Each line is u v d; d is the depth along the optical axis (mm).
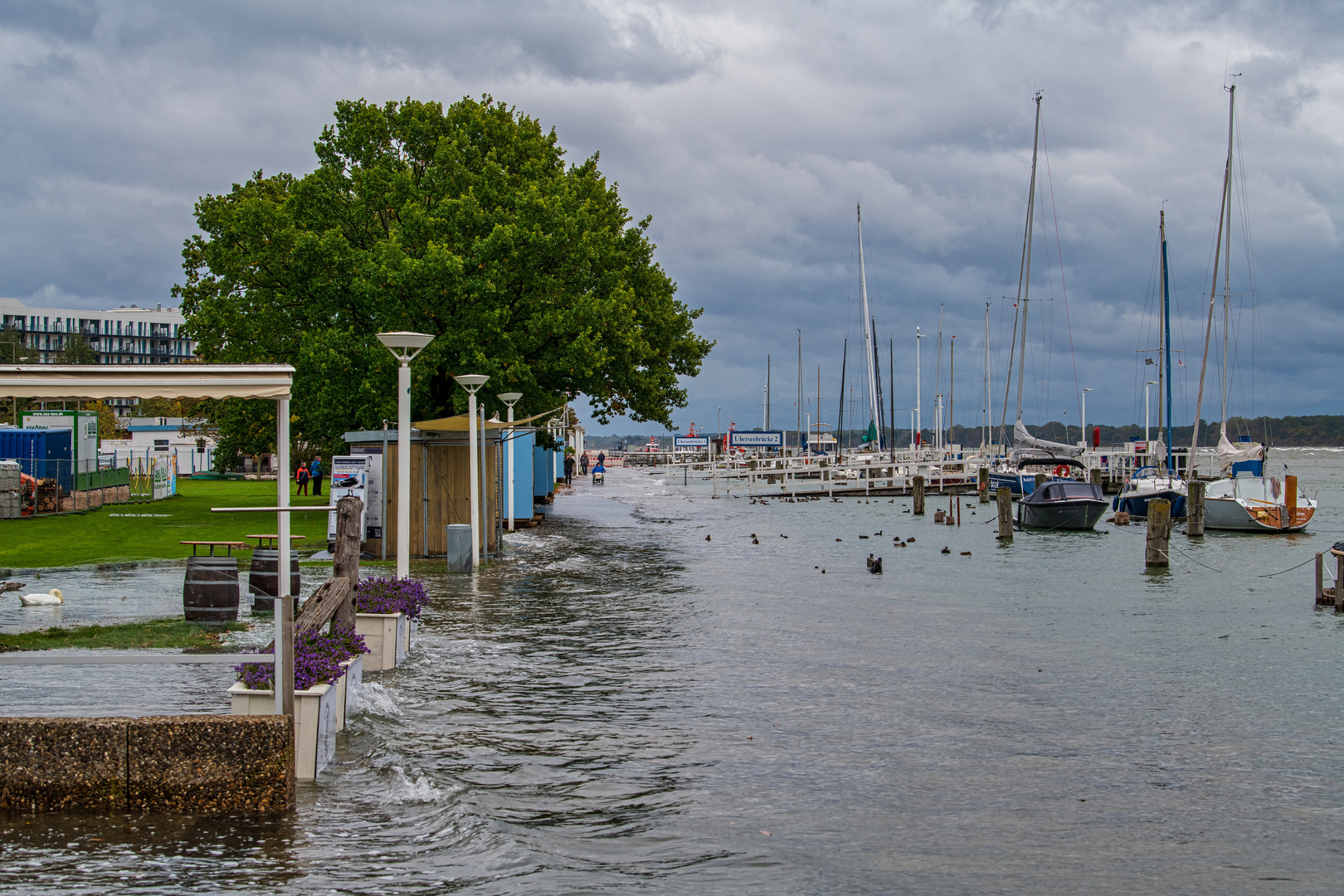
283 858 7562
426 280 32469
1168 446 60812
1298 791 10016
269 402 38594
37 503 36312
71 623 15938
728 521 47938
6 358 112188
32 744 8203
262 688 9383
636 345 40375
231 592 15969
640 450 167625
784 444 123500
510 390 35281
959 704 13172
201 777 8320
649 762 10367
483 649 15789
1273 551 36562
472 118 38781
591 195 44594
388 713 11797
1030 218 67562
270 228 35938
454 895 7098
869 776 10180
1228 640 18344
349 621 12016
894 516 53312
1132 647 17547
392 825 8266
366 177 36125
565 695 13031
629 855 7996
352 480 26688
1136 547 38062
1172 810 9422
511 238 33375
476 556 26062
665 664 15125
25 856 7445
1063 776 10344
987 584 26234
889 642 17438
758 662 15453
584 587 23094
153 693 11914
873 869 7883
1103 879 7832
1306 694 14086
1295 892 7656
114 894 6867
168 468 47906
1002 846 8438
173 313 194875
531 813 8828
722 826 8688
